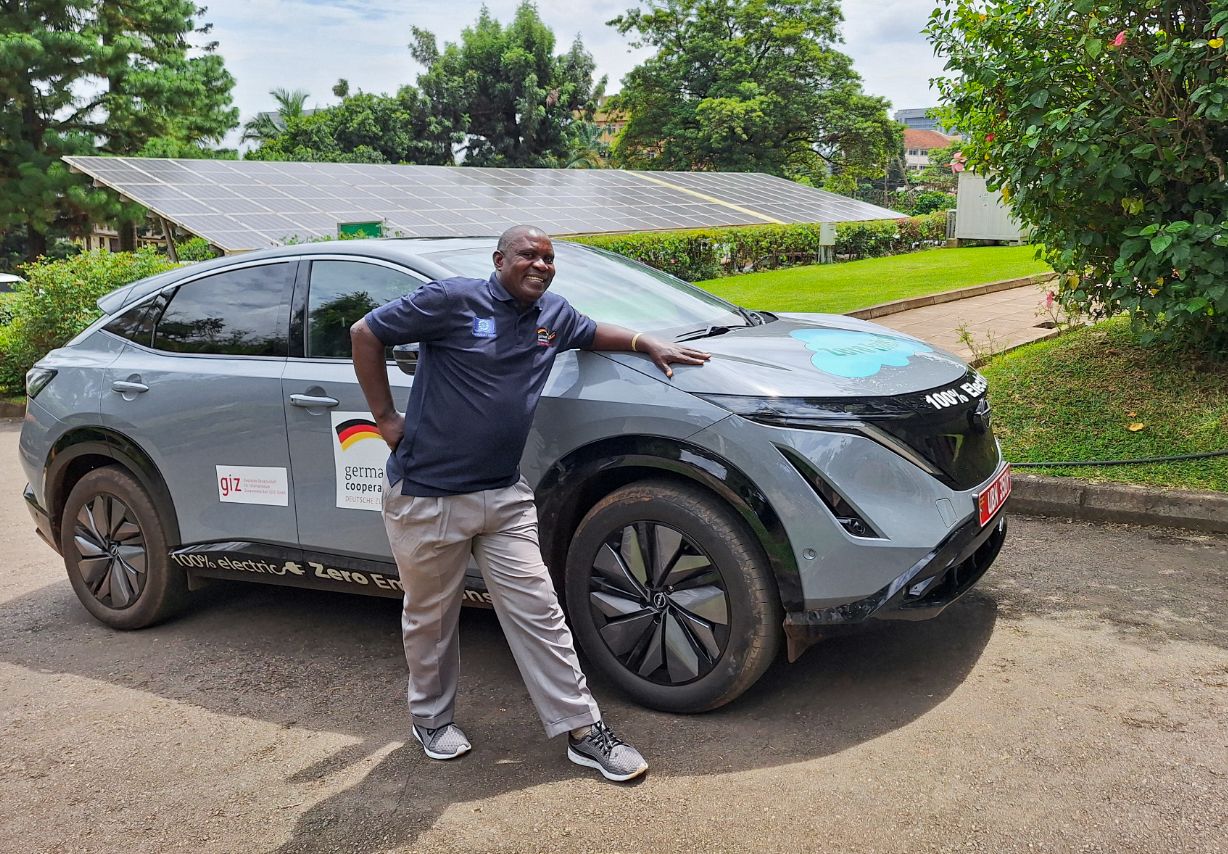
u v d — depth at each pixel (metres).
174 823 2.88
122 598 4.46
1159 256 5.54
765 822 2.68
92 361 4.47
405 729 3.39
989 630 3.84
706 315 4.00
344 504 3.75
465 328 2.81
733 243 21.50
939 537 3.08
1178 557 4.54
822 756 3.01
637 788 2.90
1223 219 5.46
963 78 6.46
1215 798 2.66
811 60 44.75
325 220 17.22
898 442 3.09
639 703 3.40
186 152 34.25
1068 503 5.24
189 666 4.05
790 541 3.00
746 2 45.34
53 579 5.40
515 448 2.94
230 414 3.97
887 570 3.00
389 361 3.65
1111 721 3.10
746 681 3.16
